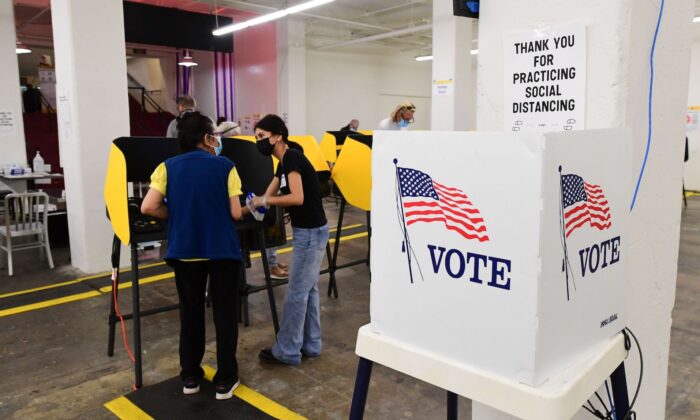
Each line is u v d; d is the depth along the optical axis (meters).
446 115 7.48
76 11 4.05
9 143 6.38
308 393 2.45
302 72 11.55
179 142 2.30
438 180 0.90
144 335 3.11
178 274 2.31
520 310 0.82
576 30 1.27
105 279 4.18
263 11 10.40
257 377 2.59
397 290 0.99
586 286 0.93
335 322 3.33
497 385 0.85
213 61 13.04
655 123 1.39
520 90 1.40
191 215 2.16
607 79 1.24
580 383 0.86
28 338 3.07
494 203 0.83
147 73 15.65
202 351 2.41
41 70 11.43
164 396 2.41
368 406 2.34
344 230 6.25
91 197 4.29
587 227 0.92
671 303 1.56
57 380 2.58
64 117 4.32
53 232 5.38
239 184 2.30
